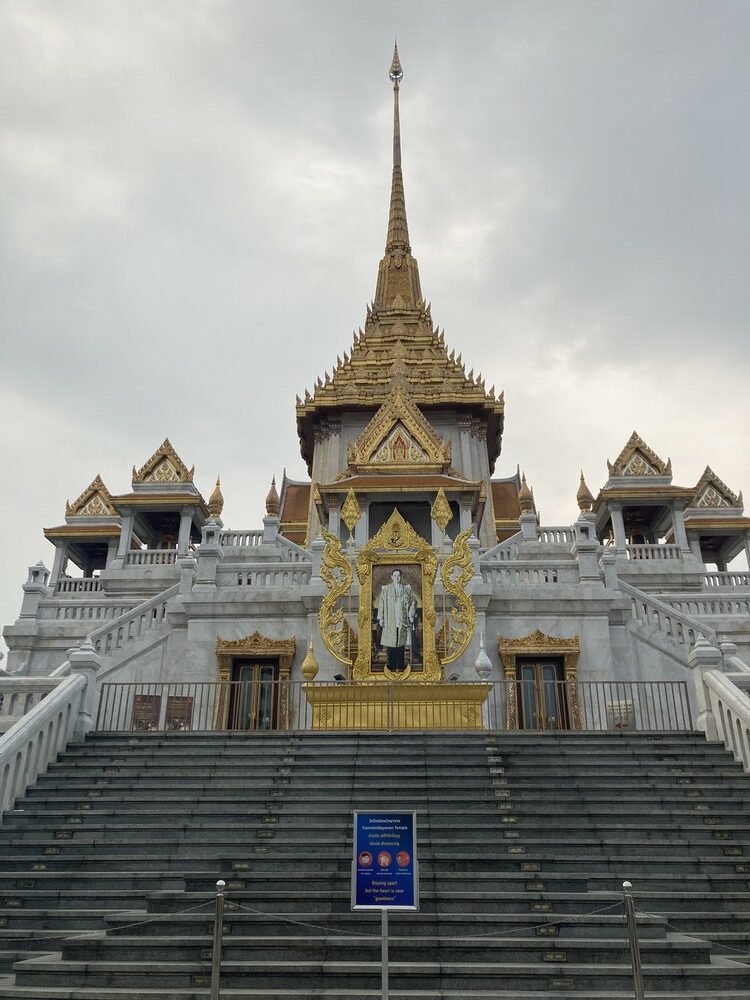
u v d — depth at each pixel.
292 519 52.62
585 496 35.66
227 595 27.33
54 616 36.78
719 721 17.02
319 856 11.88
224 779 15.26
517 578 28.02
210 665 26.48
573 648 26.03
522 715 25.28
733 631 31.33
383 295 66.25
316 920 10.02
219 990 8.48
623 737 17.17
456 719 20.27
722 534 52.03
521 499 37.75
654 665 26.47
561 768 15.59
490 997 8.43
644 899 11.10
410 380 52.56
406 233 69.62
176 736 17.44
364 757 16.17
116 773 15.55
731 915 10.52
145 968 8.98
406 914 10.02
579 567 27.83
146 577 40.94
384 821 8.87
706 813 13.57
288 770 15.62
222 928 9.05
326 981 8.89
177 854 12.80
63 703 17.05
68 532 50.31
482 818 13.62
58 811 14.04
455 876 11.30
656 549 41.56
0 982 9.01
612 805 14.03
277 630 26.89
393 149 75.12
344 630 23.23
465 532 24.62
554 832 13.11
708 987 8.73
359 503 36.59
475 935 9.80
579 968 8.90
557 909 10.36
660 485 47.00
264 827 13.27
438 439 41.34
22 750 15.08
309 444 56.19
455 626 25.80
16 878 12.02
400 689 20.56
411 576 23.06
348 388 51.19
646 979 8.78
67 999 8.54
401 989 8.81
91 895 11.52
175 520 49.34
